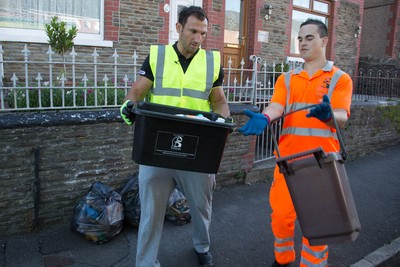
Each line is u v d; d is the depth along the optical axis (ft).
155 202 8.93
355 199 16.37
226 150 15.85
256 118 7.93
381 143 24.90
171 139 7.38
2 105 11.27
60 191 11.87
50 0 19.70
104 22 21.06
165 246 11.27
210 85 9.17
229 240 11.96
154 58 8.95
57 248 10.80
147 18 22.26
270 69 26.96
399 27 41.91
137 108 7.98
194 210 9.79
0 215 10.98
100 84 15.99
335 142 9.02
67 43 14.57
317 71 8.98
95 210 10.96
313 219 7.33
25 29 19.16
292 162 7.45
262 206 14.60
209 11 24.84
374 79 26.18
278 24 29.81
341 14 34.76
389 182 18.80
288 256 9.57
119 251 10.83
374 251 11.80
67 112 11.85
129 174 13.17
